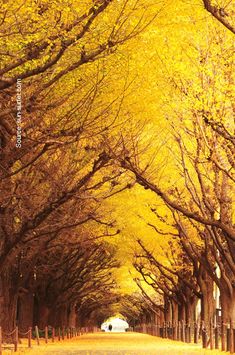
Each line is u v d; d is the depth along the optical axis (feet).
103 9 63.46
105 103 84.84
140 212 148.66
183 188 123.54
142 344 176.76
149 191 142.00
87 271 226.38
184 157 113.39
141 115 91.81
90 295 343.87
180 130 102.53
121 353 124.67
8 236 113.39
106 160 99.50
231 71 81.82
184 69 85.87
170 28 81.71
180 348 147.95
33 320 207.92
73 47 68.74
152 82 86.58
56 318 253.24
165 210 145.07
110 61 78.64
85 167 110.42
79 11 63.67
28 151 87.10
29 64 69.00
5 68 64.44
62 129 84.07
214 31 82.69
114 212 145.38
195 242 146.92
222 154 95.40
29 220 108.58
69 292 235.61
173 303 234.79
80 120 84.69
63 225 121.60
